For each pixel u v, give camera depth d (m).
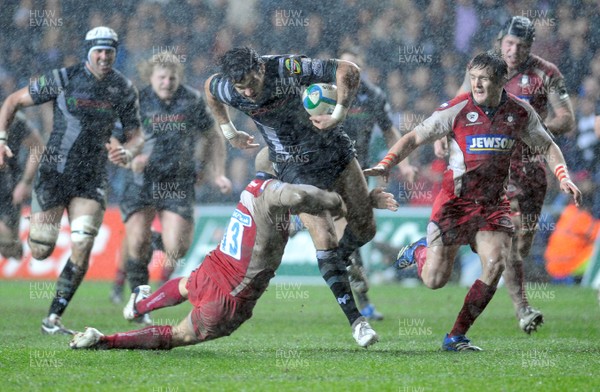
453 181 22.17
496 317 31.92
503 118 21.83
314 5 45.41
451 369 18.83
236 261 19.48
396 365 19.36
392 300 38.00
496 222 21.98
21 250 34.78
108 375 17.98
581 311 33.50
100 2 45.12
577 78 43.53
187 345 20.78
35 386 16.92
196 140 32.19
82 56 45.34
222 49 45.34
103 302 37.03
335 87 22.56
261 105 22.59
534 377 17.83
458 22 45.19
